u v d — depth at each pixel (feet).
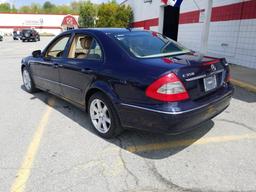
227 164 10.71
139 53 12.17
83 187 9.44
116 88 11.73
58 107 17.93
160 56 12.17
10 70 33.42
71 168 10.61
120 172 10.29
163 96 10.14
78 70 14.01
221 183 9.53
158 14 64.54
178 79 10.20
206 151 11.73
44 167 10.72
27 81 21.59
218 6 35.65
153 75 10.43
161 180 9.77
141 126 11.14
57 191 9.26
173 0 40.91
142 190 9.23
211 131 13.64
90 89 13.32
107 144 12.53
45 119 15.74
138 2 86.63
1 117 16.24
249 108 16.96
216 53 37.04
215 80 12.08
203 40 34.12
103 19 102.89
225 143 12.40
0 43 104.88
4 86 24.20
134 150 11.93
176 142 12.59
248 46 30.12
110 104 12.26
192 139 12.85
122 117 11.73
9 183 9.75
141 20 82.74
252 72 27.17
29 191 9.29
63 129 14.29
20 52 61.41
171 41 14.67
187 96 10.46
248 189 9.20
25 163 11.03
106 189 9.31
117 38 13.05
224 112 16.24
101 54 12.98
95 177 10.00
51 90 18.08
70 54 15.42
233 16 32.42
